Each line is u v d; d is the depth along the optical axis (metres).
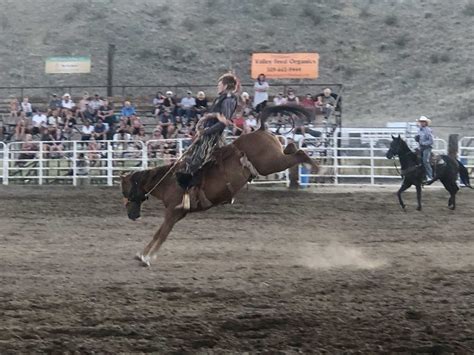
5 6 64.06
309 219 20.62
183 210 12.87
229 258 14.20
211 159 12.37
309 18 62.50
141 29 60.97
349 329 8.35
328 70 55.62
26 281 11.55
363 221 20.41
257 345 7.79
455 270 12.57
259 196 24.64
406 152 23.19
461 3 63.53
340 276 11.97
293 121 12.89
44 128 30.81
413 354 7.50
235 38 60.03
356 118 49.53
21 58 57.50
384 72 55.19
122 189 13.34
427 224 19.94
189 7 64.88
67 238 17.11
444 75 54.06
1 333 8.15
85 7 63.47
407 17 62.19
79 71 45.31
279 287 10.92
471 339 7.97
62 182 29.59
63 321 8.80
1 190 26.72
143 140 29.20
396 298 10.07
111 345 7.75
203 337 8.02
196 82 54.97
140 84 54.31
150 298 10.15
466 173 23.23
